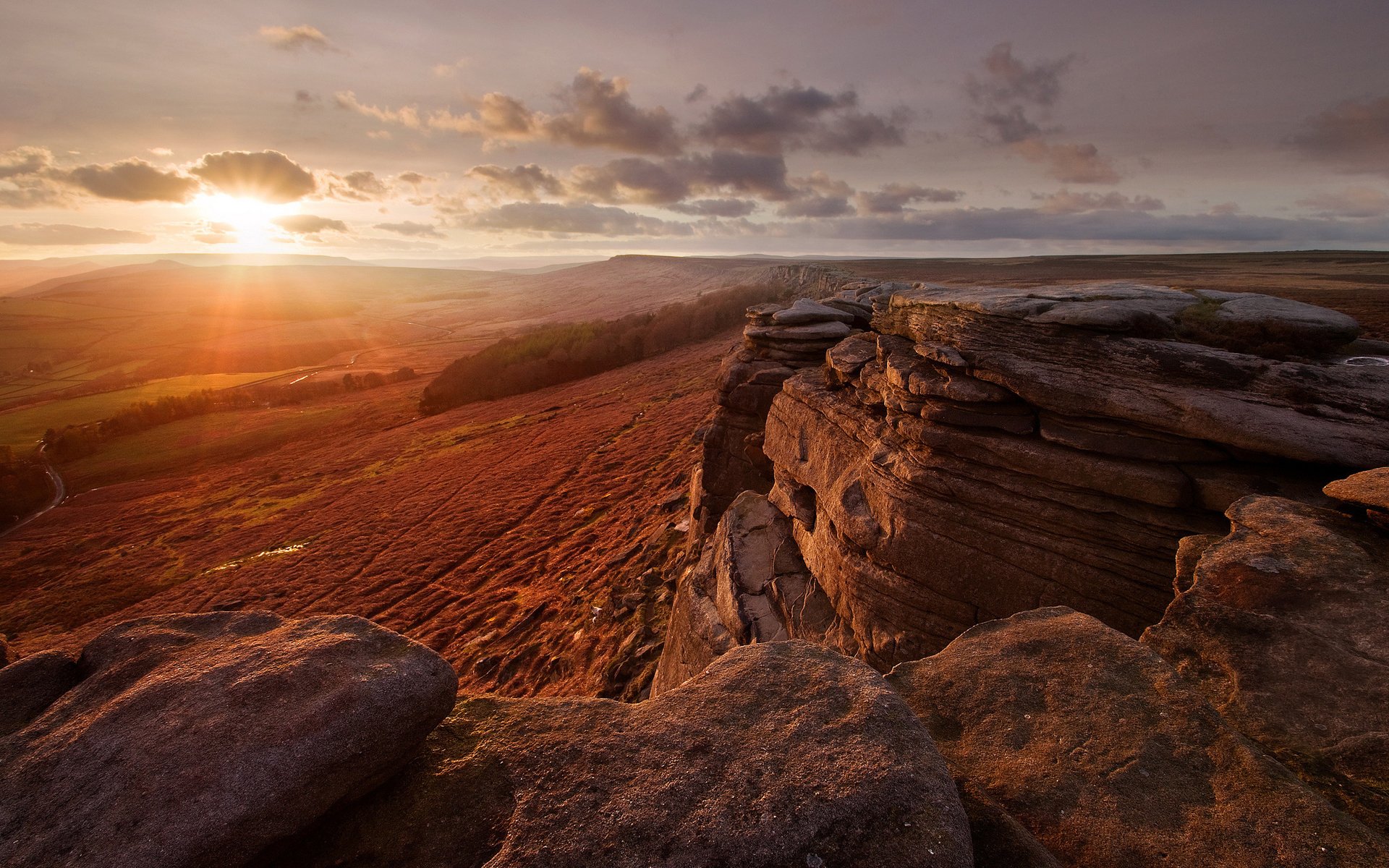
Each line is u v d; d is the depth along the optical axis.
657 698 5.09
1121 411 11.59
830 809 3.78
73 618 54.81
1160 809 4.61
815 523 19.28
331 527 67.12
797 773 4.06
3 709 4.51
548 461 73.25
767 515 21.58
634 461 66.88
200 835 3.51
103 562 67.44
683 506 42.22
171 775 3.70
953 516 13.67
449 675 4.88
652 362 129.12
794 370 27.50
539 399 116.25
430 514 64.62
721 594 19.55
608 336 141.50
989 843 4.23
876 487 15.51
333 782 4.02
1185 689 5.70
